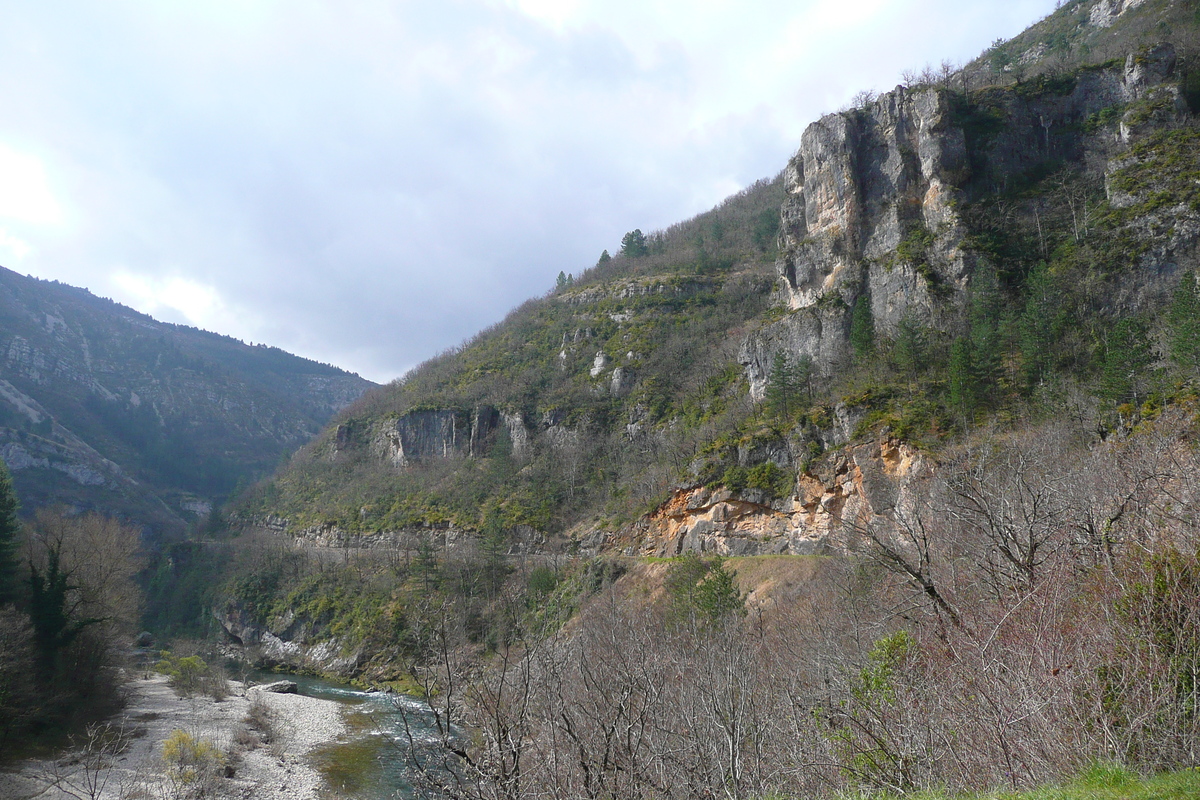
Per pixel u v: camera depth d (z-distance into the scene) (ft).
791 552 194.08
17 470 469.57
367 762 127.13
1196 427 91.66
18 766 113.60
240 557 331.16
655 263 475.72
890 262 232.53
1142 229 191.62
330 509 376.89
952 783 30.45
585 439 332.39
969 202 232.32
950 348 192.65
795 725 38.78
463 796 29.25
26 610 139.13
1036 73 286.05
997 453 88.22
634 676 35.60
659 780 33.45
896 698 36.19
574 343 404.36
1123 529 46.73
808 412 212.02
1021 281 204.85
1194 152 199.41
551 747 31.86
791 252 279.08
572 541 266.77
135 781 108.88
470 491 330.75
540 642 38.24
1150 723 26.53
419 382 473.26
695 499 224.33
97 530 192.85
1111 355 143.95
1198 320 136.98
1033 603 35.88
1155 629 29.19
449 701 30.60
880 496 168.55
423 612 38.75
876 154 259.19
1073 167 231.91
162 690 184.55
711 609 105.19
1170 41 251.80
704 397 304.71
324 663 248.11
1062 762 27.81
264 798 109.19
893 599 64.08
